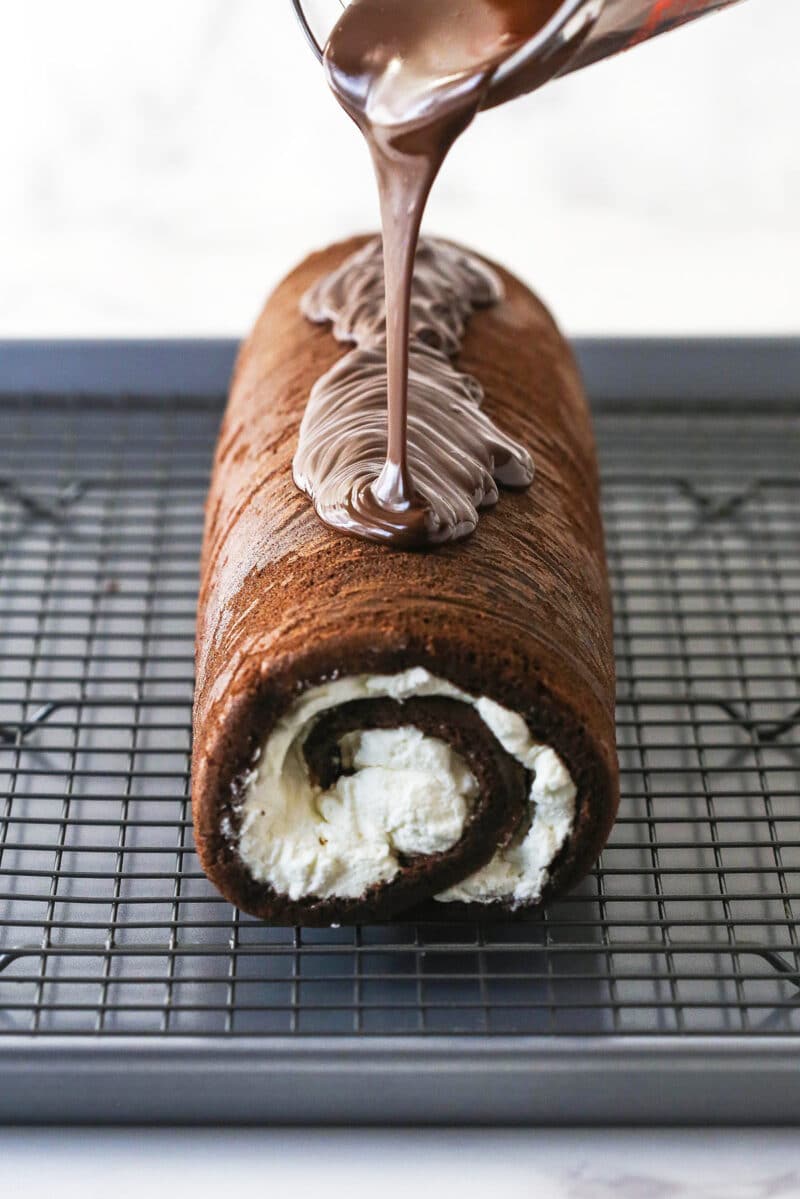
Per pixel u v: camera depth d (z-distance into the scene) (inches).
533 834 21.6
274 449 24.0
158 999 22.2
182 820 23.6
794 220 39.3
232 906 23.1
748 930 23.1
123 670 26.8
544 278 36.5
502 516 22.5
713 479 29.9
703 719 26.1
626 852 24.0
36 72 41.6
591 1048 21.0
